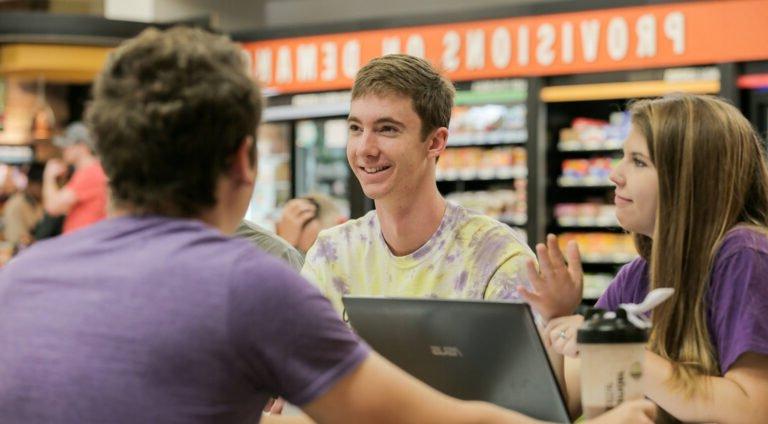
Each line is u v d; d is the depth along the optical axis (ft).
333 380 5.18
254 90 5.51
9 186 33.94
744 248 7.34
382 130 8.48
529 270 6.74
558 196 26.11
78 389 5.11
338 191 28.68
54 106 34.14
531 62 24.03
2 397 5.27
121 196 5.51
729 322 7.29
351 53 26.18
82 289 5.28
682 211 7.47
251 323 5.08
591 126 25.14
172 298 5.12
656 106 7.70
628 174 7.75
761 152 7.79
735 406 7.00
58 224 27.91
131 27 30.22
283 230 16.24
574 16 23.52
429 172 8.61
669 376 7.09
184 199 5.43
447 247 8.61
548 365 6.54
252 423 5.31
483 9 24.57
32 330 5.29
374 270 8.84
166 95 5.28
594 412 5.90
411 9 32.07
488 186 27.86
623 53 22.99
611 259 25.14
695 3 22.22
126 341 5.10
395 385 5.30
